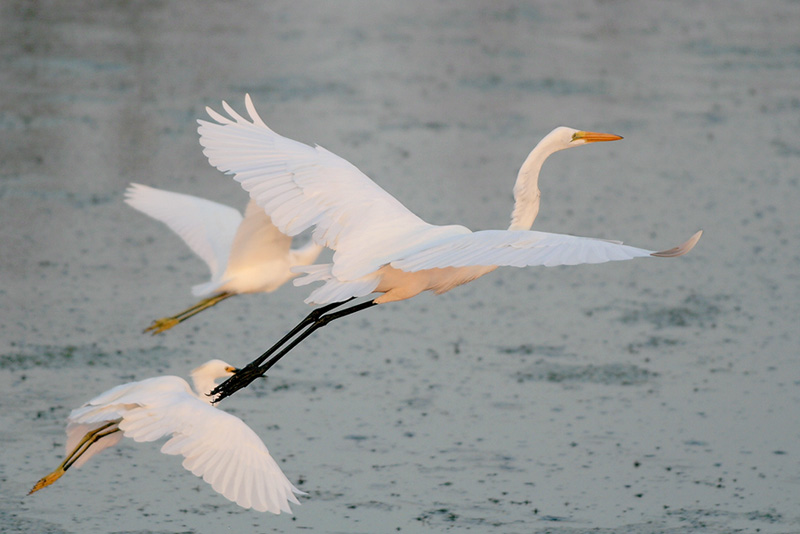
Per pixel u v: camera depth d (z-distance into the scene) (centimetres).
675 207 2014
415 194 2009
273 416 1248
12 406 1231
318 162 834
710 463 1149
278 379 1348
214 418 838
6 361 1348
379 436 1201
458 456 1159
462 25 3616
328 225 809
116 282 1634
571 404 1285
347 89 2759
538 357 1424
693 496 1080
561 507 1057
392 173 2127
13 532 993
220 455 823
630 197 2069
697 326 1529
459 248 693
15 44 3122
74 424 944
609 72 3028
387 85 2814
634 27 3666
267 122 2422
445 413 1260
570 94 2791
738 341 1477
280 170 823
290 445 1176
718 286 1678
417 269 684
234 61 3005
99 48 3111
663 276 1730
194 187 2030
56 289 1594
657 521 1031
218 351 1420
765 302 1614
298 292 1675
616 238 1830
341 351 1442
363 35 3394
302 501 1064
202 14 3672
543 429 1223
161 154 2233
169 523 1023
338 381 1345
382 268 809
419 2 4000
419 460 1151
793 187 2145
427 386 1334
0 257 1700
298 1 3953
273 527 1019
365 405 1279
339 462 1142
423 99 2700
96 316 1508
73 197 1981
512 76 2953
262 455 827
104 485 1098
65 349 1394
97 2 3825
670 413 1265
